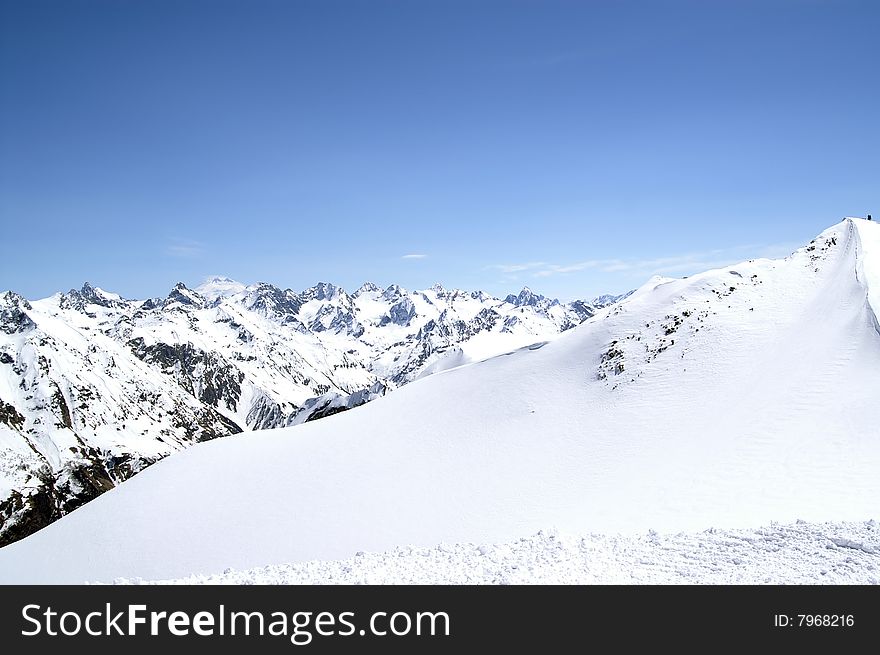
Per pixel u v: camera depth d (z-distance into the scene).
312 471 67.56
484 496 53.19
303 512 57.78
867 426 38.50
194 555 52.69
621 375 71.06
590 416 64.81
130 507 64.69
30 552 59.00
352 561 18.92
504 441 65.12
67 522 64.06
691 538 18.97
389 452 69.50
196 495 65.44
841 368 50.66
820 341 58.06
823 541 17.45
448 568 17.44
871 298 59.22
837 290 67.94
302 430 83.50
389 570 17.58
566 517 41.22
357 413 86.75
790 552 16.95
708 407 55.88
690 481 39.91
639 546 18.55
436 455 65.94
